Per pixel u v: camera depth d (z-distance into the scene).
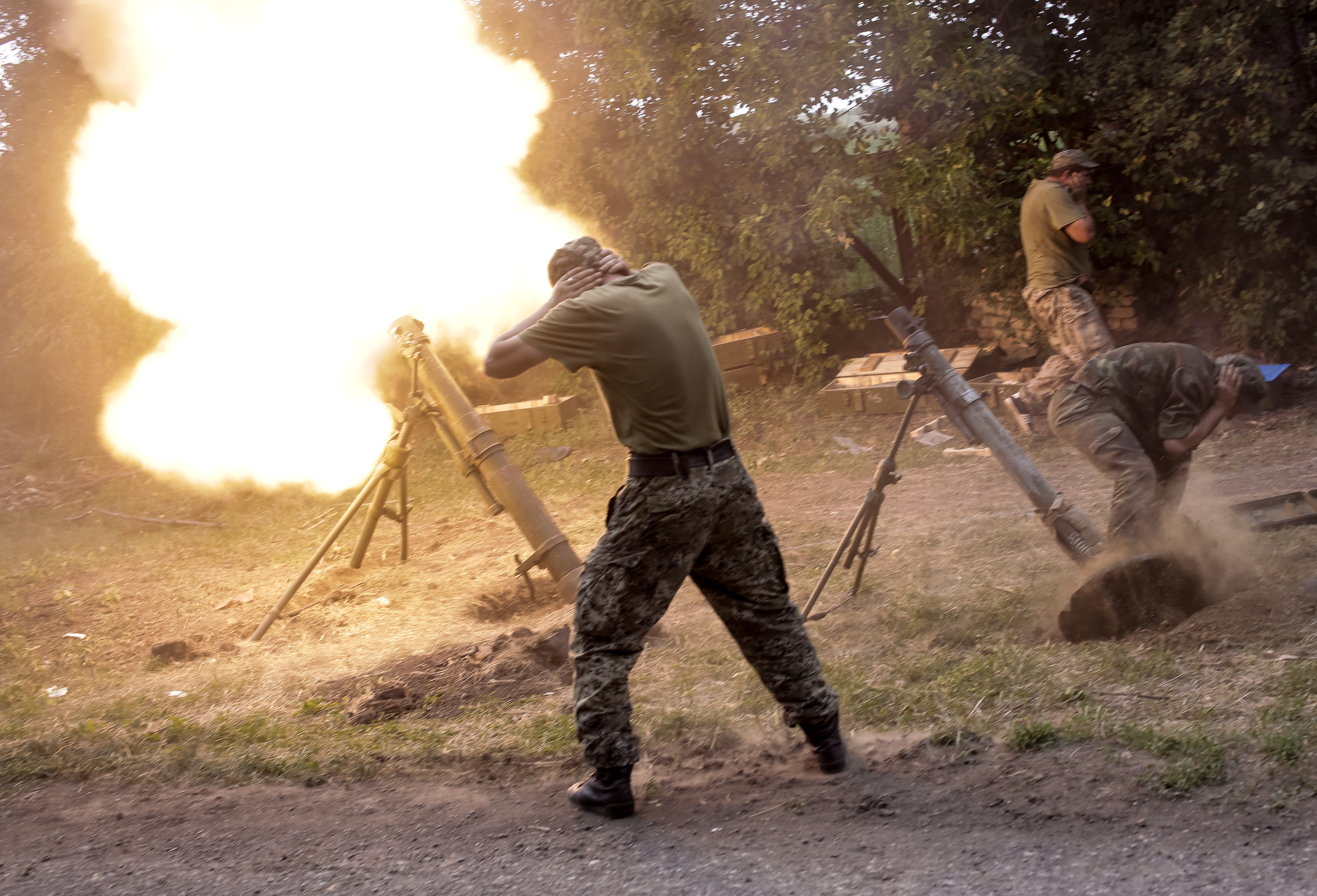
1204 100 9.23
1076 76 9.77
